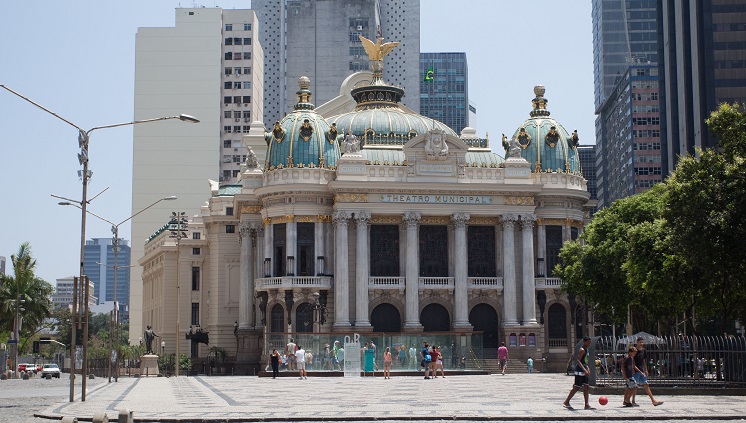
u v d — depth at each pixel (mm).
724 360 61281
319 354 98000
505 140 128500
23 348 157875
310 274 117500
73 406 52219
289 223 117062
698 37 154250
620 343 79500
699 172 67438
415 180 117375
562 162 125062
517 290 120375
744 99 152625
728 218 65250
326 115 149625
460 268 117938
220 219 135500
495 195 119500
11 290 138500
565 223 123562
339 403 53312
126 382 90812
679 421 42906
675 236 69375
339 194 116125
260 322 122625
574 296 120750
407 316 116375
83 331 57562
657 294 84438
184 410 48562
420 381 83812
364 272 115625
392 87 140375
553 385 74875
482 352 105438
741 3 154375
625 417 43344
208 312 146500
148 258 169875
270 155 120250
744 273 67938
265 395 62344
